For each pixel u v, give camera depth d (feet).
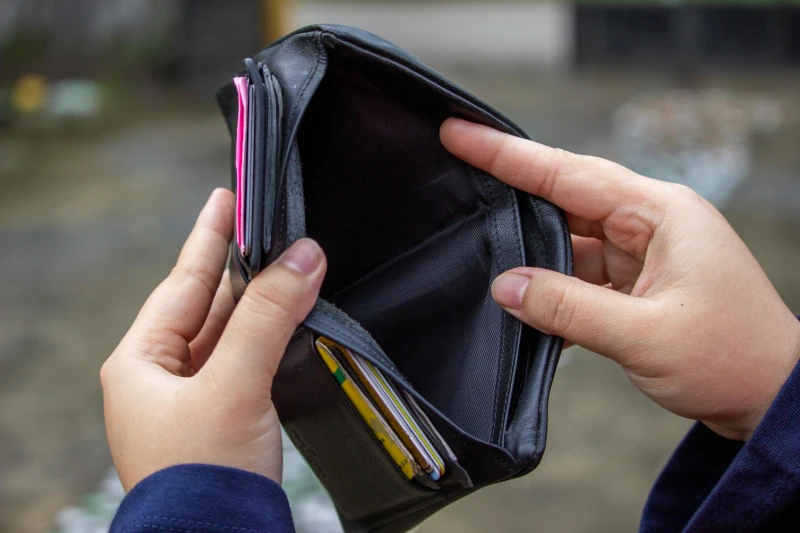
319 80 2.35
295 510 6.35
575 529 6.38
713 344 2.46
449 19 33.94
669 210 2.64
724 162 15.21
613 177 2.70
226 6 20.98
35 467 7.39
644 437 7.60
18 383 8.73
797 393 2.15
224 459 2.12
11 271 11.59
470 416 2.69
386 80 2.62
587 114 19.33
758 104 19.30
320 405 2.64
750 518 2.18
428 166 2.85
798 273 10.55
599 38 24.79
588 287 2.54
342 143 2.83
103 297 10.77
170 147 17.83
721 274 2.50
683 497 2.71
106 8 22.49
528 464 2.37
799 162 15.05
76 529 6.52
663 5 23.59
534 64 25.81
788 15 22.85
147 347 2.55
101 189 15.23
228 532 1.95
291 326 2.16
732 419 2.55
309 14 34.55
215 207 2.96
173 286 2.74
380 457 2.56
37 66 21.54
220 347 2.17
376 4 37.24
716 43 23.70
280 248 2.25
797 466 2.10
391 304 3.00
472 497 6.83
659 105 19.44
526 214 2.82
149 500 1.98
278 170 2.26
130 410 2.29
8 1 21.43
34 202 14.58
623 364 2.59
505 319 2.71
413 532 3.63
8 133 19.06
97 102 20.39
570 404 8.21
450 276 2.92
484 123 2.69
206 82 21.52
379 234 3.02
